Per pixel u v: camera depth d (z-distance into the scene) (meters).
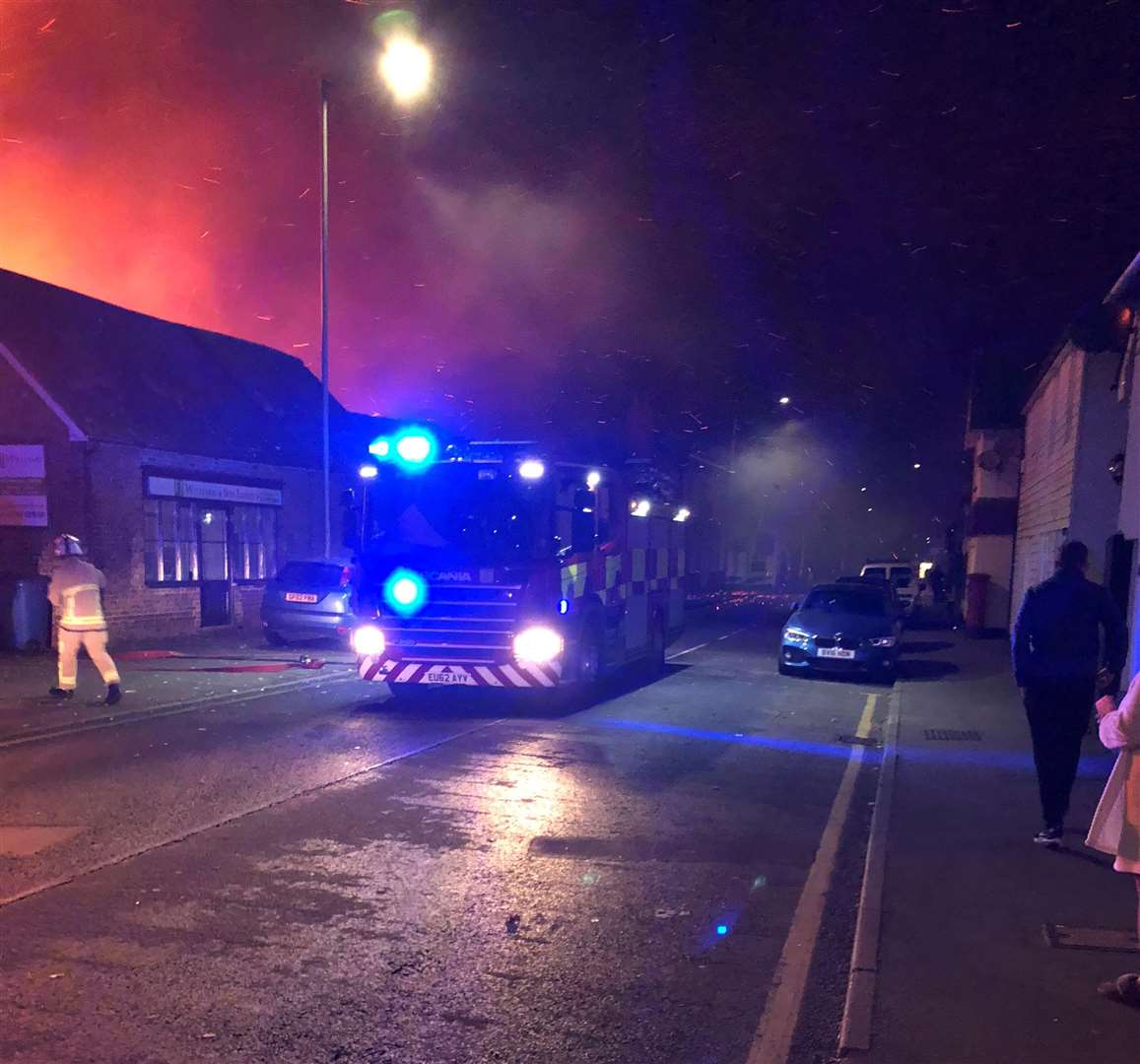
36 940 4.55
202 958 4.39
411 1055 3.61
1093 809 7.24
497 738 9.71
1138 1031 3.79
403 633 11.04
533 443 11.21
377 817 6.75
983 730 10.55
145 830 6.29
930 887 5.46
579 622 11.62
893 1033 3.76
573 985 4.24
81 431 15.47
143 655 15.20
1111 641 6.04
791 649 15.04
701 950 4.68
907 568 32.16
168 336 20.92
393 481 11.19
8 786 7.37
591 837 6.46
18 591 14.84
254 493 19.78
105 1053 3.56
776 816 7.21
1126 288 10.18
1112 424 13.38
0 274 17.34
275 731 9.79
